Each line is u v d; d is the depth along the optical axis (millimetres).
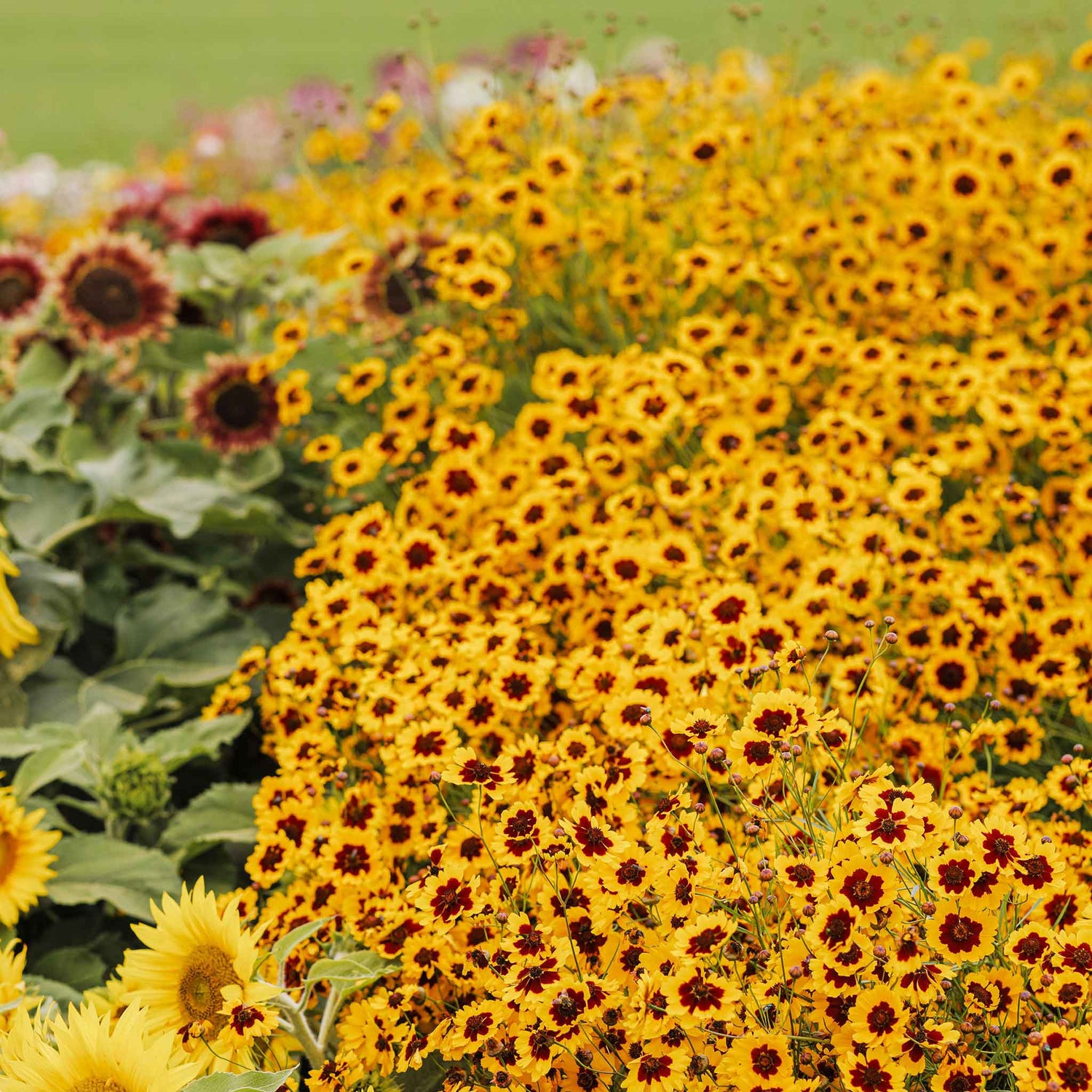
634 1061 1668
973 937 1614
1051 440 2869
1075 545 2717
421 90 6012
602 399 3094
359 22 19766
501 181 3742
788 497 2682
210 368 3529
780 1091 1604
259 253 3980
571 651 2711
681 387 3160
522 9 18688
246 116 7184
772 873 1767
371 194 4891
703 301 3727
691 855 1779
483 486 2975
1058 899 1851
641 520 3018
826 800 2125
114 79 15688
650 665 2258
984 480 2879
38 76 16250
